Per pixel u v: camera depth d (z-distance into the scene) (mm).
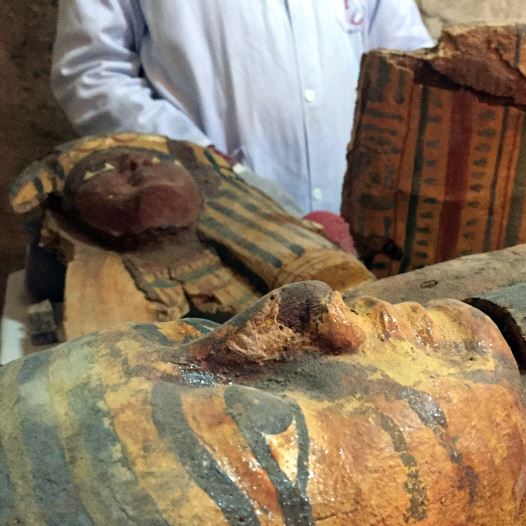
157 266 1042
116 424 392
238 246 1034
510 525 432
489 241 1059
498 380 457
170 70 1292
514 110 992
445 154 1034
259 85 1287
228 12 1238
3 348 1060
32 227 1191
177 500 361
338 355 447
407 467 395
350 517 378
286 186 1379
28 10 1414
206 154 1190
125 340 468
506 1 1535
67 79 1284
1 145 1493
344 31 1340
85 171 1091
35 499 366
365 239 1119
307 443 387
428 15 1557
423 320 480
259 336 453
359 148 1083
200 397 405
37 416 408
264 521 365
